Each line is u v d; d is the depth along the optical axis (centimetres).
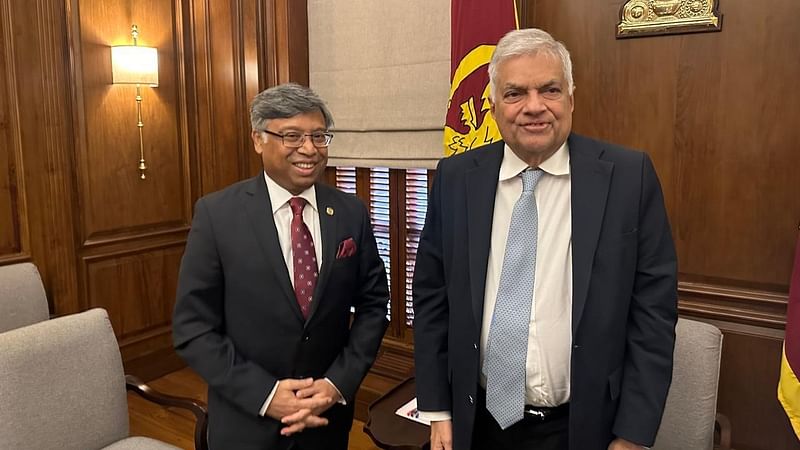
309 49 323
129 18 340
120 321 354
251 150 350
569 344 134
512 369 137
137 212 357
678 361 185
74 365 193
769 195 209
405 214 306
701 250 223
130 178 352
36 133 306
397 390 227
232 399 156
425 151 287
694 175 221
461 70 244
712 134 216
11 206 302
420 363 156
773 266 211
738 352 219
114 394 202
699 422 180
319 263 163
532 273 135
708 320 223
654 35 220
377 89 298
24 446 179
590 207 131
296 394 156
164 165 368
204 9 356
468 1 242
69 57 317
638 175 132
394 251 313
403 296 314
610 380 132
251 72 338
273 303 157
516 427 142
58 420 187
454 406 148
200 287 158
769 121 205
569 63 131
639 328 133
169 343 379
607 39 230
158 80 357
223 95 357
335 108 316
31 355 184
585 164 134
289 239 161
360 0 299
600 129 236
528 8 244
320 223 165
